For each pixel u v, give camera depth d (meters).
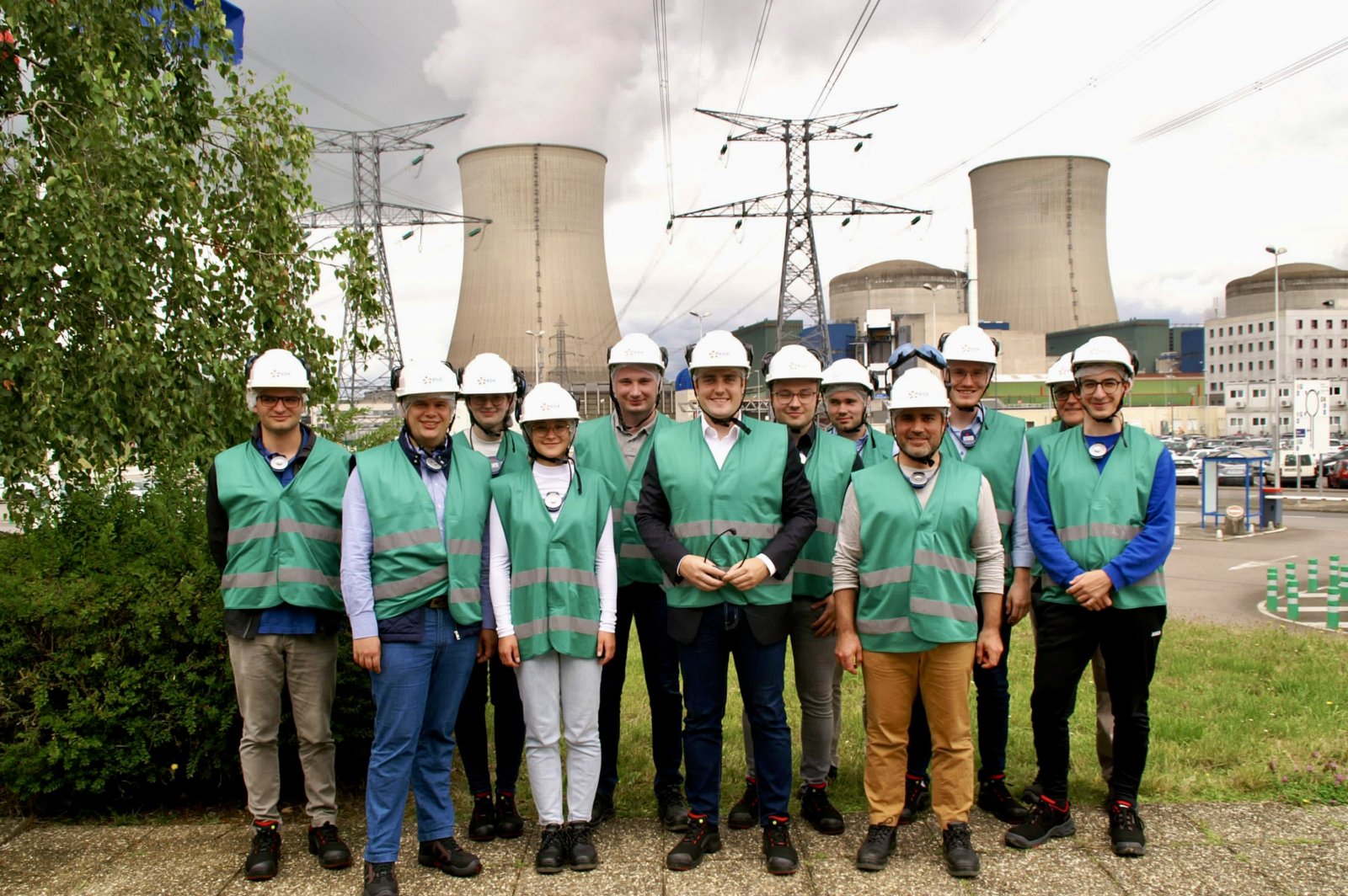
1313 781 4.30
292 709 3.91
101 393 5.48
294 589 3.62
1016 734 5.28
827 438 4.31
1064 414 4.42
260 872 3.55
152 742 4.12
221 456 3.76
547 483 3.82
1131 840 3.62
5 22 5.66
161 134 5.91
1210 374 84.62
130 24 6.09
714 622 3.67
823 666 4.05
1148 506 3.74
